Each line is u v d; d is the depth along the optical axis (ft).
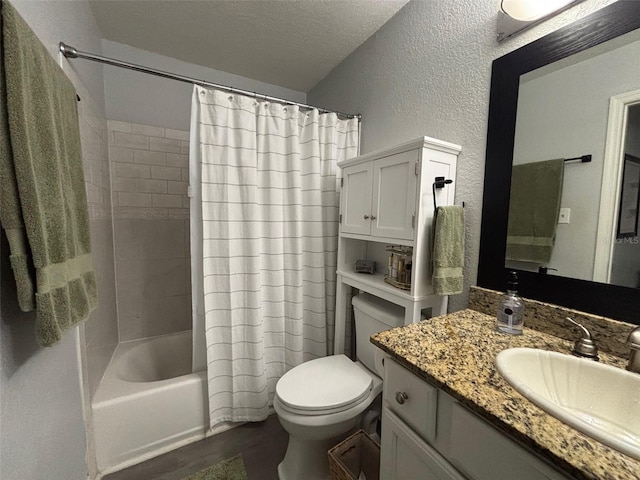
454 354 2.40
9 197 1.96
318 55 6.31
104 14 5.05
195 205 4.75
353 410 3.74
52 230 2.29
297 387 3.98
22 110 1.99
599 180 2.64
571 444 1.44
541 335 2.87
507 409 1.70
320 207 5.61
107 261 5.60
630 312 2.46
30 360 2.41
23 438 2.26
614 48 2.52
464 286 3.92
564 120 2.86
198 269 4.88
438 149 3.69
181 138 6.82
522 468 1.60
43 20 2.99
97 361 4.62
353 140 5.89
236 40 5.79
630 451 1.35
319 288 5.71
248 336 5.06
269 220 5.15
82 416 3.65
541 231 3.07
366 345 4.78
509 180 3.34
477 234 3.74
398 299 3.98
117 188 6.21
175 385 4.67
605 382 2.14
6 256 2.13
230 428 5.12
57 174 2.39
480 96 3.66
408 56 4.73
